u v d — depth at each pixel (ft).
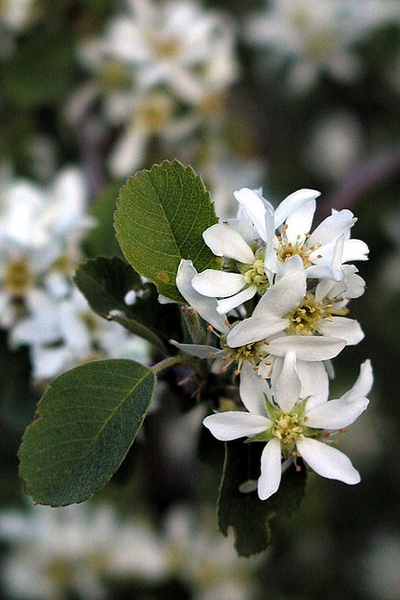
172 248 0.84
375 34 1.66
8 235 1.07
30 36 1.48
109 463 0.82
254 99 1.77
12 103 1.51
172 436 1.42
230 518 0.85
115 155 1.40
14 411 1.06
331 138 1.77
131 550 1.37
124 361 0.83
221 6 1.71
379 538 1.80
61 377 0.82
